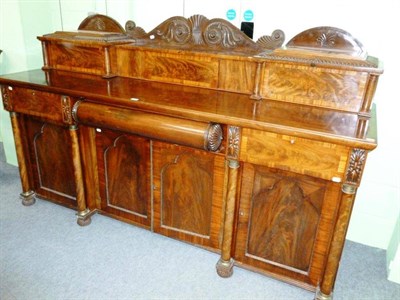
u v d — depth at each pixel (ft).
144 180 5.80
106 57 6.08
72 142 5.91
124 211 6.30
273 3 5.76
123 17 7.10
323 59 4.66
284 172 4.58
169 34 5.89
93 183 6.45
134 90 5.43
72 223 6.64
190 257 5.87
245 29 6.02
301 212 4.71
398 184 5.82
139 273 5.46
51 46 6.58
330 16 5.48
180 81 5.87
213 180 5.20
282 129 4.06
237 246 5.34
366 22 5.30
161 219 5.92
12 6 7.30
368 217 6.22
